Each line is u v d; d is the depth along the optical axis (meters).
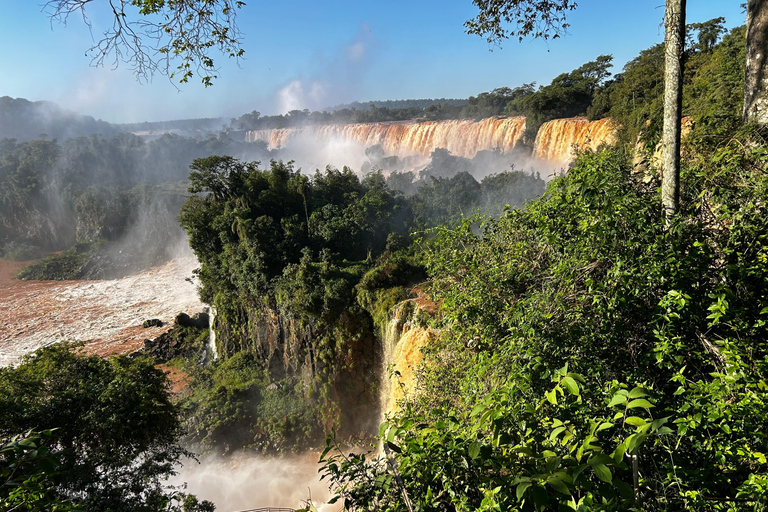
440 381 10.02
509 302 8.36
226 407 34.09
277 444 32.44
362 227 46.81
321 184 56.91
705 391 4.28
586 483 2.96
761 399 3.94
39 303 71.62
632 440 2.83
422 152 107.00
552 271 6.81
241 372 38.22
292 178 53.31
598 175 6.82
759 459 3.68
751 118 8.30
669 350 4.98
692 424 3.97
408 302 30.09
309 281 35.06
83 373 19.88
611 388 4.09
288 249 41.81
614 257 5.99
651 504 3.85
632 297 5.73
